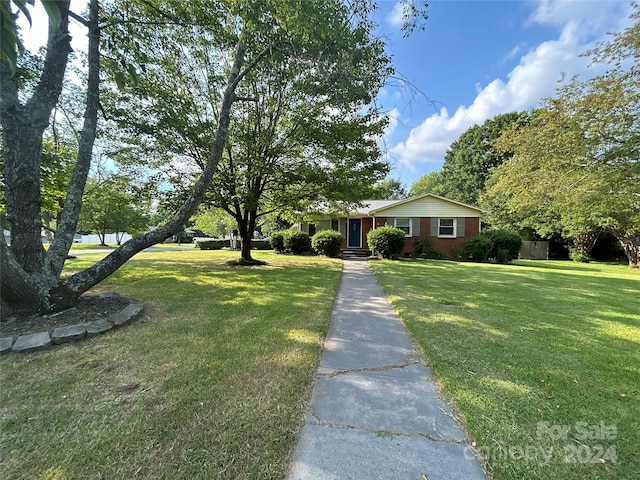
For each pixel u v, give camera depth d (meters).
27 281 3.51
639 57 8.44
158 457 1.53
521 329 3.66
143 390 2.16
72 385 2.22
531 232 19.98
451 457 1.56
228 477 1.41
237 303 4.80
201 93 8.50
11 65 1.08
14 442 1.62
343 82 5.39
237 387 2.22
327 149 8.45
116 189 9.05
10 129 3.60
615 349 3.05
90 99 4.21
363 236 17.59
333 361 2.75
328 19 4.36
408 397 2.14
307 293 5.64
